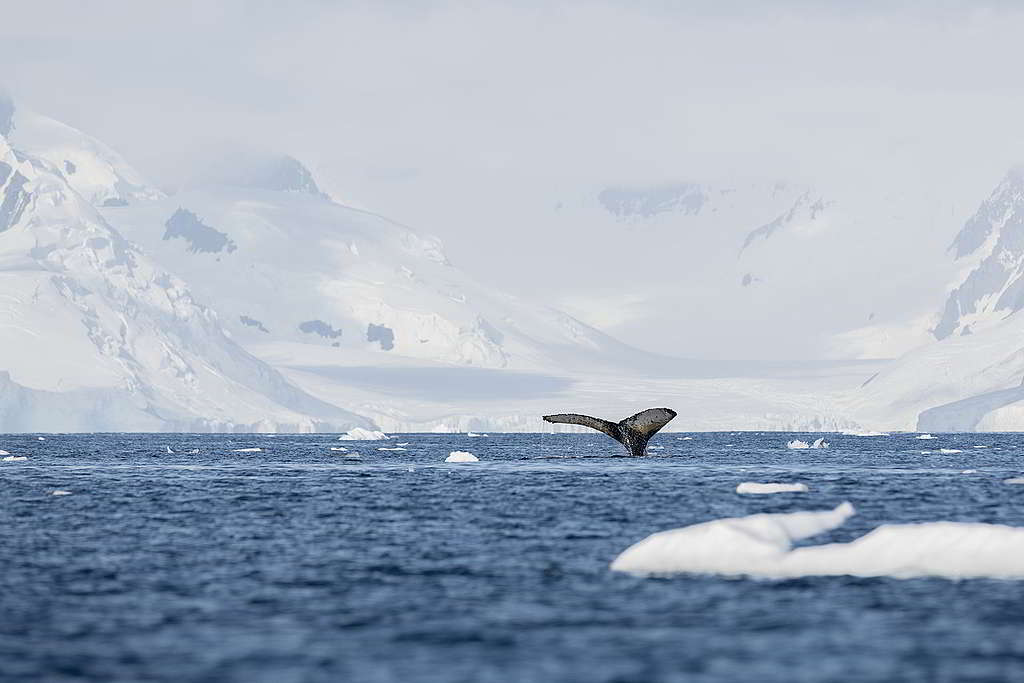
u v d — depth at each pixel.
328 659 79.69
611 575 110.06
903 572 107.12
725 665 77.69
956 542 110.00
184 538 140.50
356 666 77.88
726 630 87.19
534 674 75.81
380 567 116.38
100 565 118.56
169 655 80.75
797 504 184.38
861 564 108.88
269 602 98.44
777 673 75.75
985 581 103.50
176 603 98.12
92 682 74.19
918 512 170.50
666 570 111.38
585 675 75.56
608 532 146.00
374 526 153.00
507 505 183.00
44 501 193.50
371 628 88.62
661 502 188.12
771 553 111.19
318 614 93.62
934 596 97.88
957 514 167.62
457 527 151.75
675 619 90.75
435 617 92.25
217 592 103.00
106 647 83.00
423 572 113.12
